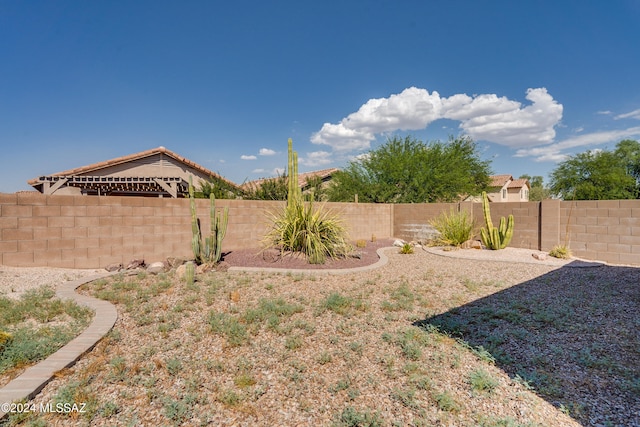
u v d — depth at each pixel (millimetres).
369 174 22406
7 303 4969
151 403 2740
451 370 3299
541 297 5832
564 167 28531
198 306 5188
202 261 8180
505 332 4273
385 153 22781
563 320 4633
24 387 2826
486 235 11805
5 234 6922
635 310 5059
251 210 11258
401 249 11617
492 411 2660
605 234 9672
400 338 3945
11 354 3361
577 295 5926
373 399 2830
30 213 7219
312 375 3215
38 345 3609
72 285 6301
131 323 4496
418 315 4914
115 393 2863
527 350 3746
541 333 4234
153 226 9016
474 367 3361
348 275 7766
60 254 7594
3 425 2395
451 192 21062
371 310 5148
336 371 3291
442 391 2928
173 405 2645
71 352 3506
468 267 8789
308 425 2510
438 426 2475
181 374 3197
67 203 7676
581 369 3316
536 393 2904
